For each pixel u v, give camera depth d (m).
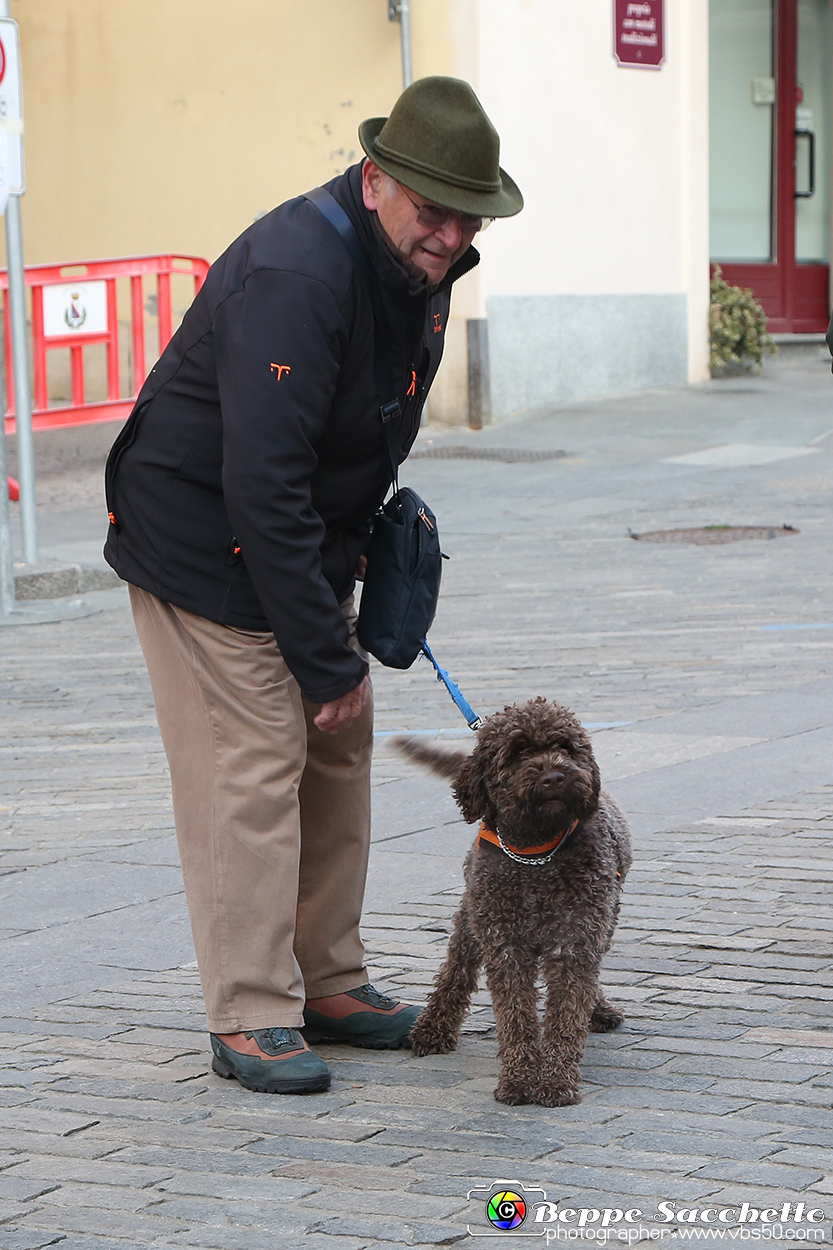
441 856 5.96
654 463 16.12
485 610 10.38
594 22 19.41
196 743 4.13
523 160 18.95
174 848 6.21
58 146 21.02
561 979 3.92
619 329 20.28
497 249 18.81
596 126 19.66
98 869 5.98
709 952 4.85
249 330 3.85
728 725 7.54
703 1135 3.61
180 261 20.36
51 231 21.27
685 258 20.92
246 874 4.08
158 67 20.12
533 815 3.77
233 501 3.86
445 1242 3.14
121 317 20.72
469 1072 4.16
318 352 3.85
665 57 20.28
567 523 13.48
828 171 23.58
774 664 8.70
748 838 5.95
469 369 18.66
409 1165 3.52
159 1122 3.82
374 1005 4.42
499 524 13.55
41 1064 4.23
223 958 4.10
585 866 3.88
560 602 10.52
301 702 4.20
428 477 15.87
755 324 21.70
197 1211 3.31
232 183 19.88
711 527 12.92
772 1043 4.16
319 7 18.95
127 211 20.66
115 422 20.17
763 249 23.38
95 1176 3.51
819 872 5.55
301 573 3.88
